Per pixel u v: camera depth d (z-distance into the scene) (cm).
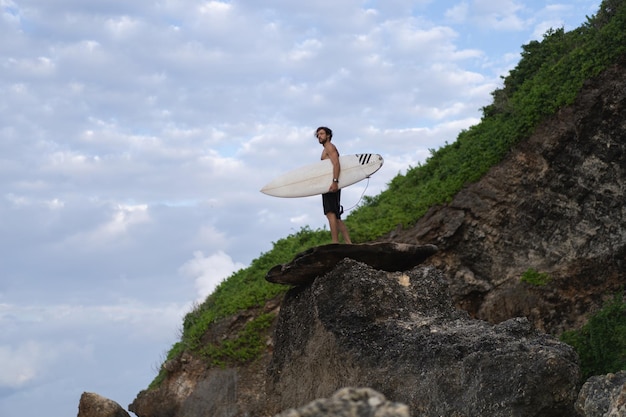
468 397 970
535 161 2306
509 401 932
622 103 2247
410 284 1223
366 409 288
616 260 2184
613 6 2567
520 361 952
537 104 2370
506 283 2242
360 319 1152
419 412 1016
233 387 2248
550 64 2572
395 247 1253
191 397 2309
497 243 2288
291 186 1345
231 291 2545
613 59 2319
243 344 2309
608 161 2242
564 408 942
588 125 2269
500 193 2317
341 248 1218
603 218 2223
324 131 1353
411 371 1050
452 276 2280
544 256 2245
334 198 1337
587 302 2188
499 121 2522
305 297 1242
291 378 1212
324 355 1156
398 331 1122
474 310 2267
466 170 2408
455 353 1023
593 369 2041
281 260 2553
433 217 2352
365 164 1338
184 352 2386
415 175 2712
